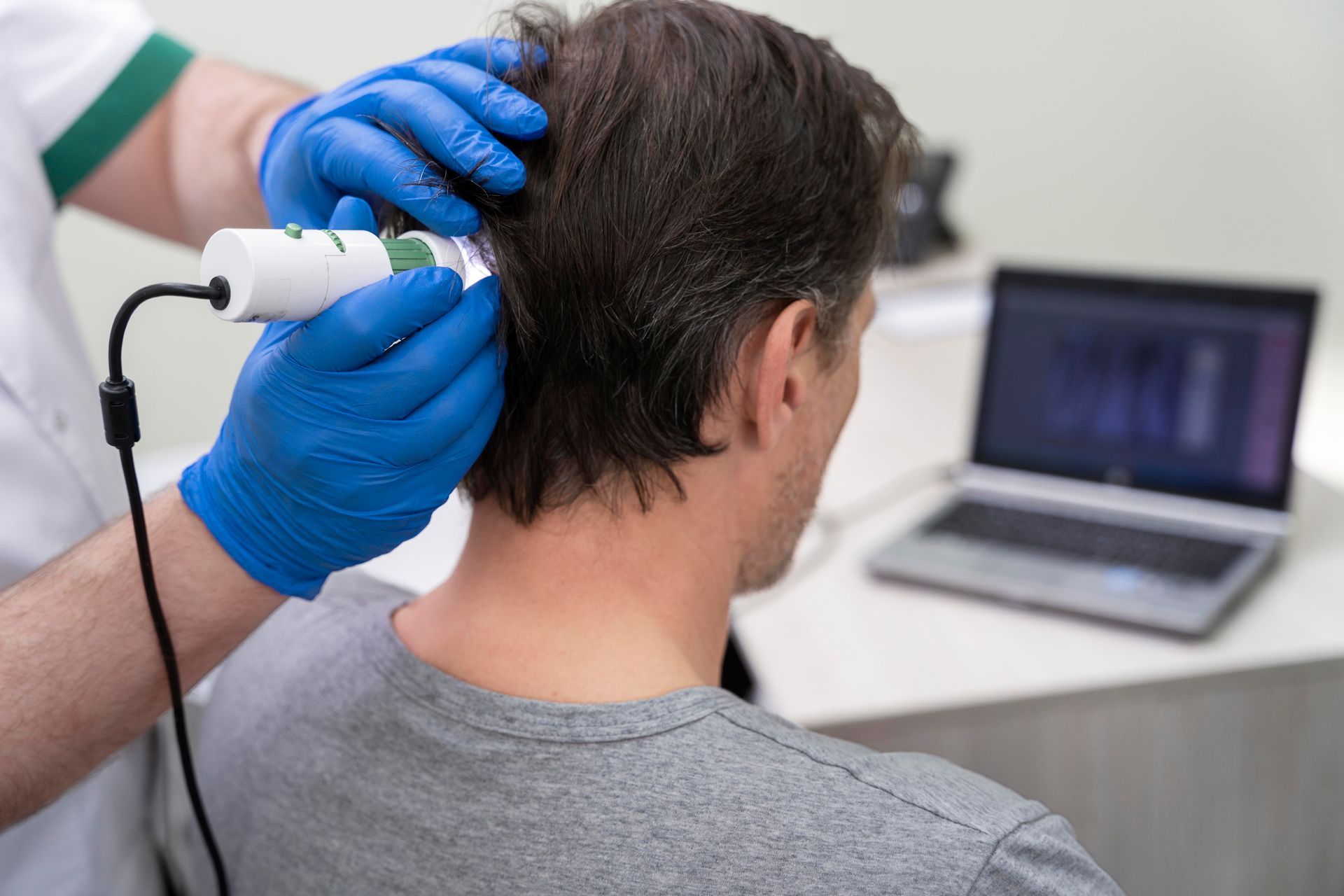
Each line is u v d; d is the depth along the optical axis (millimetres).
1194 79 2889
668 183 513
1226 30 2844
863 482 1504
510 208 525
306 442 507
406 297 482
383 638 605
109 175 970
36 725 540
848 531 1380
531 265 521
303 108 701
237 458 529
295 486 521
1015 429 1448
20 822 571
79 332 919
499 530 575
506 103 516
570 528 561
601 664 549
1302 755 1162
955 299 2170
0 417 751
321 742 590
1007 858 496
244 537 541
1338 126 2951
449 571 909
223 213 946
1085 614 1179
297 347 491
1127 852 1188
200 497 546
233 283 458
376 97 569
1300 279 3086
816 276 569
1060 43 2814
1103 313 1405
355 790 567
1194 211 3025
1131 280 1390
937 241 2385
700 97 519
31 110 912
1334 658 1117
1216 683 1114
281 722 618
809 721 1049
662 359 530
